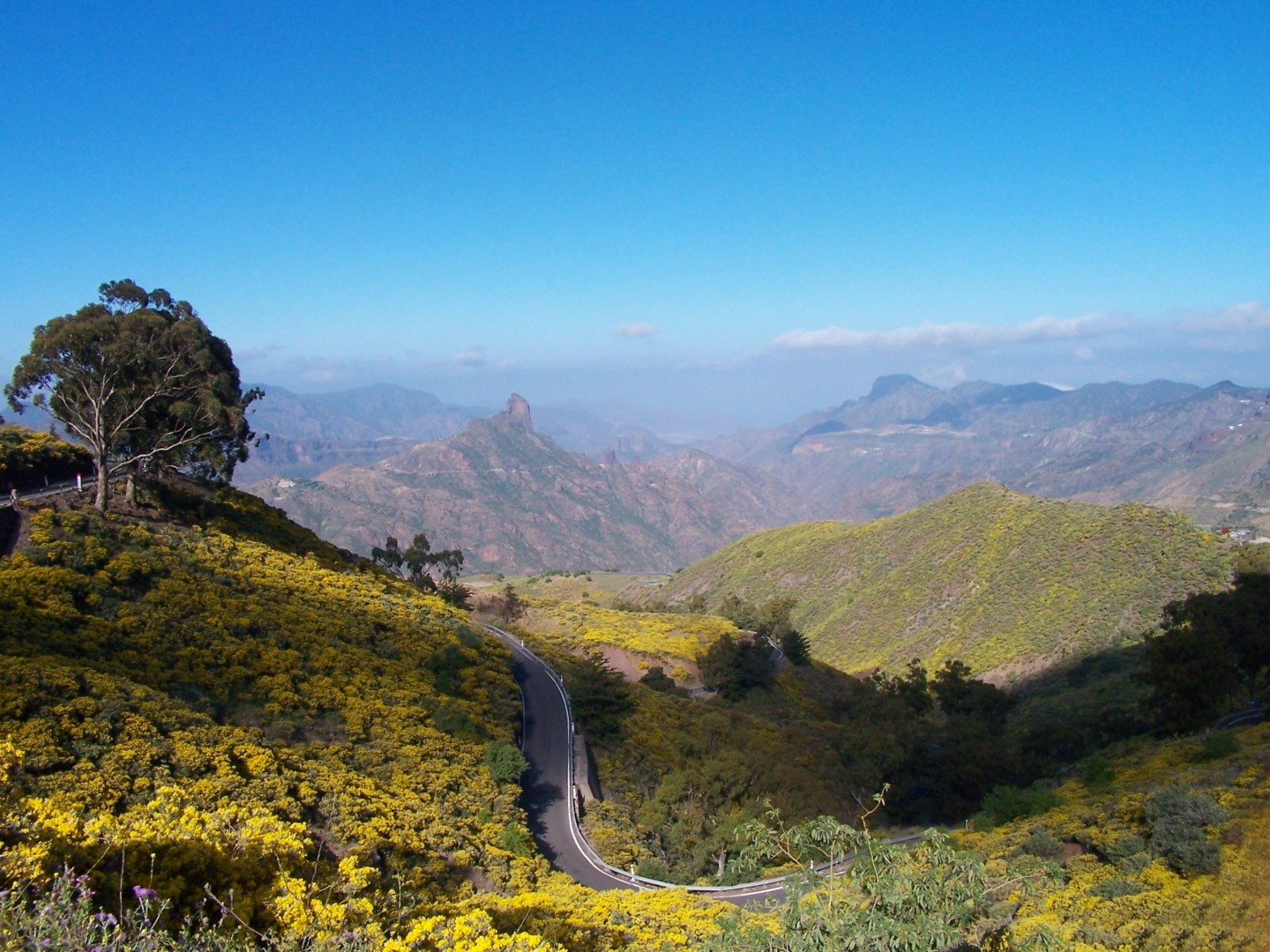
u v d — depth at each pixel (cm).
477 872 2317
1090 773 3512
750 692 6862
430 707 3497
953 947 1001
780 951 1006
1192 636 4419
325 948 1126
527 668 5041
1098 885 2150
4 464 4144
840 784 4522
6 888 941
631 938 1869
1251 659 4475
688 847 3375
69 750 1958
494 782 3092
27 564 2992
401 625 4372
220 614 3306
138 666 2695
